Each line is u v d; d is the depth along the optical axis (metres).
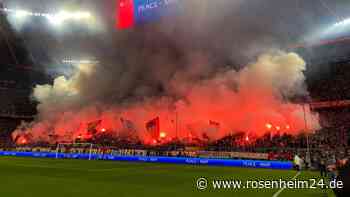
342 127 46.78
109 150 45.62
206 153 38.91
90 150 46.34
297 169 28.81
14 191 14.55
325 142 43.47
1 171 24.48
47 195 13.55
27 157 46.06
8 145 58.38
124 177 21.42
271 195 14.05
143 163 36.62
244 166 33.47
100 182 18.50
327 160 27.73
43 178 20.12
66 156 48.41
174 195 14.01
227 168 30.42
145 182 18.69
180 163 37.66
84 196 13.46
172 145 50.66
